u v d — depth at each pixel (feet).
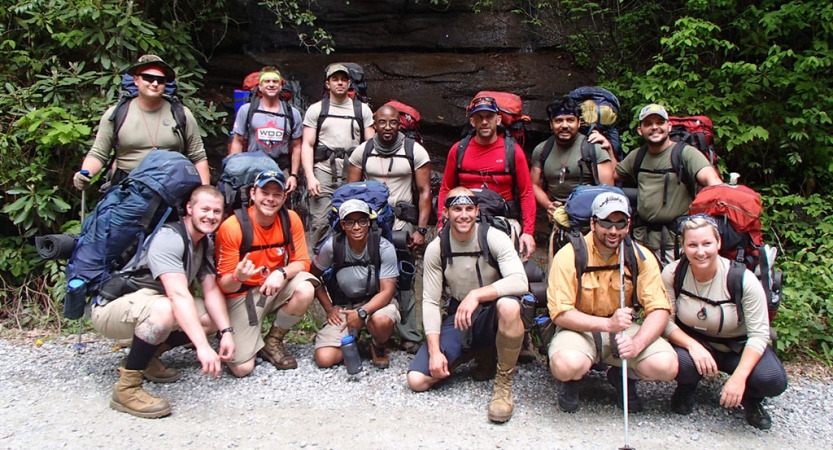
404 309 14.25
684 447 10.18
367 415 11.16
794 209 19.47
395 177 15.12
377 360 13.39
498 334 11.19
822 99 19.06
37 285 16.87
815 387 12.82
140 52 19.47
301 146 16.38
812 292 15.43
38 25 17.71
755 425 10.92
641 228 14.21
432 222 19.19
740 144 19.63
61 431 10.28
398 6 26.94
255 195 12.32
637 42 23.58
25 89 17.46
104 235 11.25
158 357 12.34
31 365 13.20
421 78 24.52
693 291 11.12
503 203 12.99
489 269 12.01
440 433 10.51
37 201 16.29
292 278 13.00
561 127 14.33
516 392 12.20
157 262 11.03
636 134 20.39
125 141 13.34
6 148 16.63
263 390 12.10
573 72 24.70
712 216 11.51
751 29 20.29
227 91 24.91
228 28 25.61
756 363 10.55
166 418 10.86
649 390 12.35
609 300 11.34
